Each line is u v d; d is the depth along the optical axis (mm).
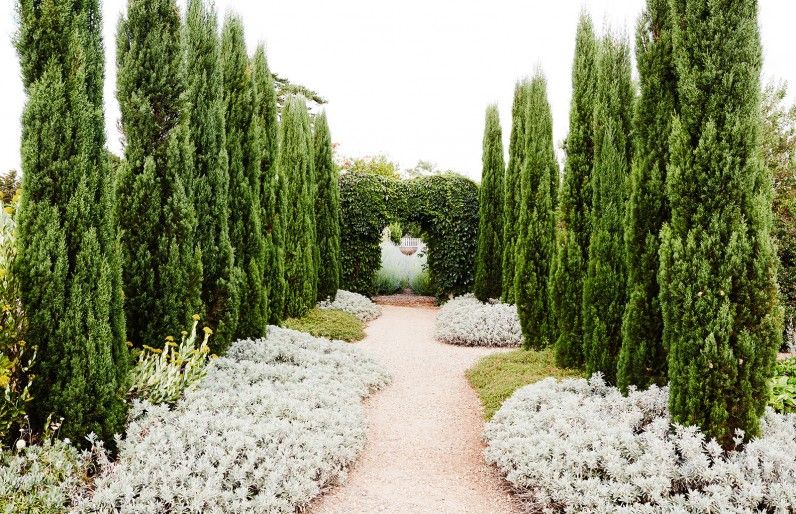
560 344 6562
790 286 8680
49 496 2922
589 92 6590
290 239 11094
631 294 4738
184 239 5223
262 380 5547
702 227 3680
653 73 4586
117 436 3660
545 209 8367
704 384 3600
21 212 3516
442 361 8375
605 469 3461
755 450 3363
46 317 3488
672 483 3324
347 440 4367
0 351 3311
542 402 4930
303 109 12516
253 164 7242
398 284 20328
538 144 8555
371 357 7633
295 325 9906
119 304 3994
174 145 5133
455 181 15367
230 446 3691
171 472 3246
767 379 3566
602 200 5465
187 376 4699
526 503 3639
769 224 3637
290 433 4039
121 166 4988
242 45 7223
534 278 8266
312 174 12625
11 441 3455
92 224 3773
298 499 3455
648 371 4684
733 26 3660
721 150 3629
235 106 7086
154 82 5059
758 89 3639
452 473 4305
